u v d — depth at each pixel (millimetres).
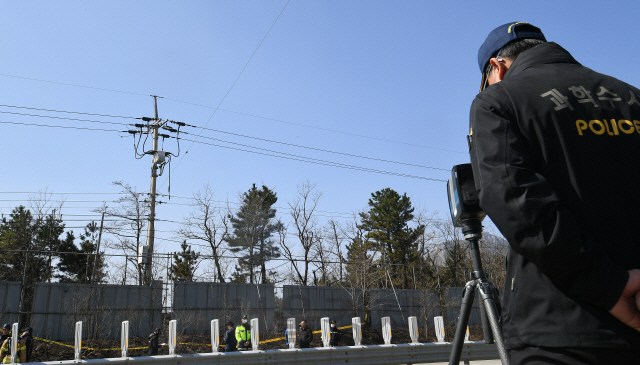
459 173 1942
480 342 13656
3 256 26688
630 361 1179
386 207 48344
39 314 18734
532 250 1201
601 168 1358
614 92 1504
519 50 1771
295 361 11859
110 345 18703
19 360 12992
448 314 28125
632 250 1304
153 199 24656
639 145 1418
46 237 28828
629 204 1342
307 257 35406
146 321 20531
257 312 22859
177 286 21500
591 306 1222
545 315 1286
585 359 1204
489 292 1844
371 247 44438
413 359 13062
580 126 1402
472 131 1536
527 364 1341
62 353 17219
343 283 30141
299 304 24328
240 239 34156
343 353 12352
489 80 1928
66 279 28109
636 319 1154
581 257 1148
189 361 10992
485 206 1351
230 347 15766
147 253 21969
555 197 1255
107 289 20172
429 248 40812
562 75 1521
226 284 22594
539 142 1404
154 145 25469
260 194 42531
